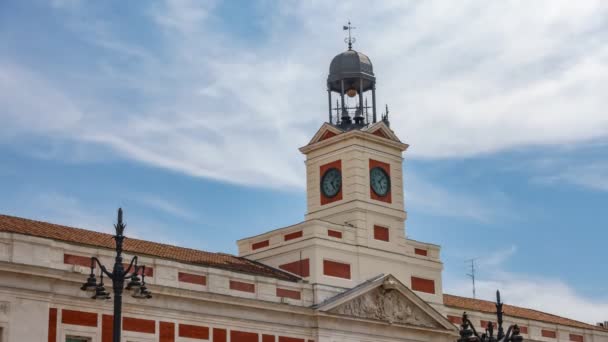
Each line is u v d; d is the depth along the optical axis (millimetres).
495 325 82375
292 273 71625
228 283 64000
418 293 76062
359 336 70000
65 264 56312
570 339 89125
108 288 57438
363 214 74438
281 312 66062
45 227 61906
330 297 69562
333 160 77000
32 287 54406
